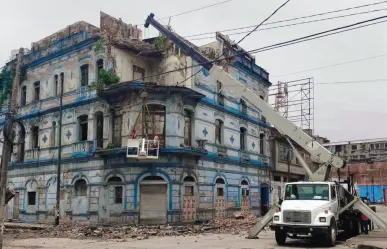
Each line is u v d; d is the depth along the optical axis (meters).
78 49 31.11
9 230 25.62
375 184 72.25
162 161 27.03
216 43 33.62
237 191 34.34
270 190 39.97
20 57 16.97
